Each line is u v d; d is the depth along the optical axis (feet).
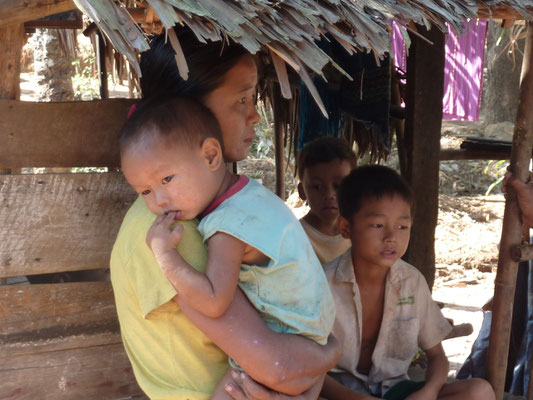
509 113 40.55
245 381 4.84
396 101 13.32
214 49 5.14
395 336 7.41
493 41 40.37
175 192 4.78
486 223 27.17
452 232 25.38
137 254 4.94
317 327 5.08
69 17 15.05
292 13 4.62
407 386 7.27
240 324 4.75
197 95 5.13
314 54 4.50
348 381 7.41
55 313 6.14
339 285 7.34
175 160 4.73
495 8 6.48
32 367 6.08
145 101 5.01
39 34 25.23
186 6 4.14
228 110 5.25
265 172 31.07
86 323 6.25
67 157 6.15
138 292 4.93
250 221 4.83
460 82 30.45
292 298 4.98
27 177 5.91
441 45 10.50
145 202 5.20
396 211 7.04
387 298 7.32
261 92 15.12
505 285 7.65
